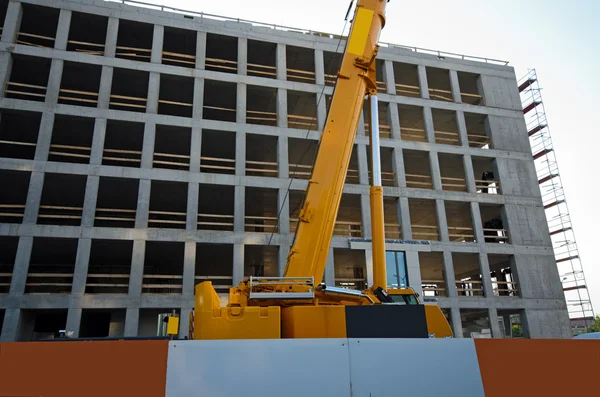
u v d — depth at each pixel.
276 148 25.95
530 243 26.55
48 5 23.02
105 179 21.50
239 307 6.86
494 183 29.52
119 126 23.03
